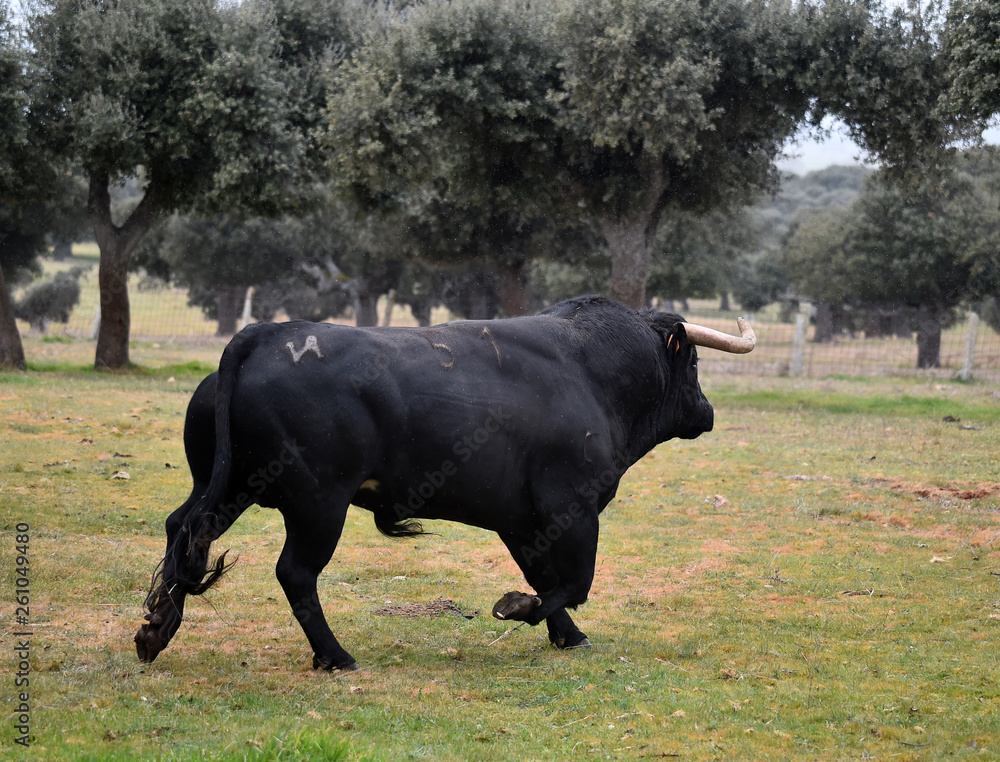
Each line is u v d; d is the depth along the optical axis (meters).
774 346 44.00
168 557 5.39
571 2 18.38
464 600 7.29
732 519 10.13
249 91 20.72
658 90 18.11
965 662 5.86
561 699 5.16
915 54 18.28
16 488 9.90
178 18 20.47
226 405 5.25
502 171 21.61
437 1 19.64
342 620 6.58
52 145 20.88
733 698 5.19
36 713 4.66
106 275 22.33
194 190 21.97
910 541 9.26
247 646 6.00
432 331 5.86
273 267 44.78
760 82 19.34
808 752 4.46
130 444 12.73
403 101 19.34
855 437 15.44
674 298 44.50
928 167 19.78
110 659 5.54
